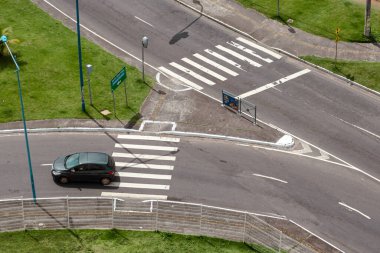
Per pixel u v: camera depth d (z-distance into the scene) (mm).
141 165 51719
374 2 71000
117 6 71062
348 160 52844
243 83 61000
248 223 46188
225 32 67812
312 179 50906
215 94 59688
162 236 44844
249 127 55875
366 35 66062
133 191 49281
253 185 50281
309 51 64875
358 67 62625
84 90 59062
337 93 59844
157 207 46000
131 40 66438
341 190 49969
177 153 53094
